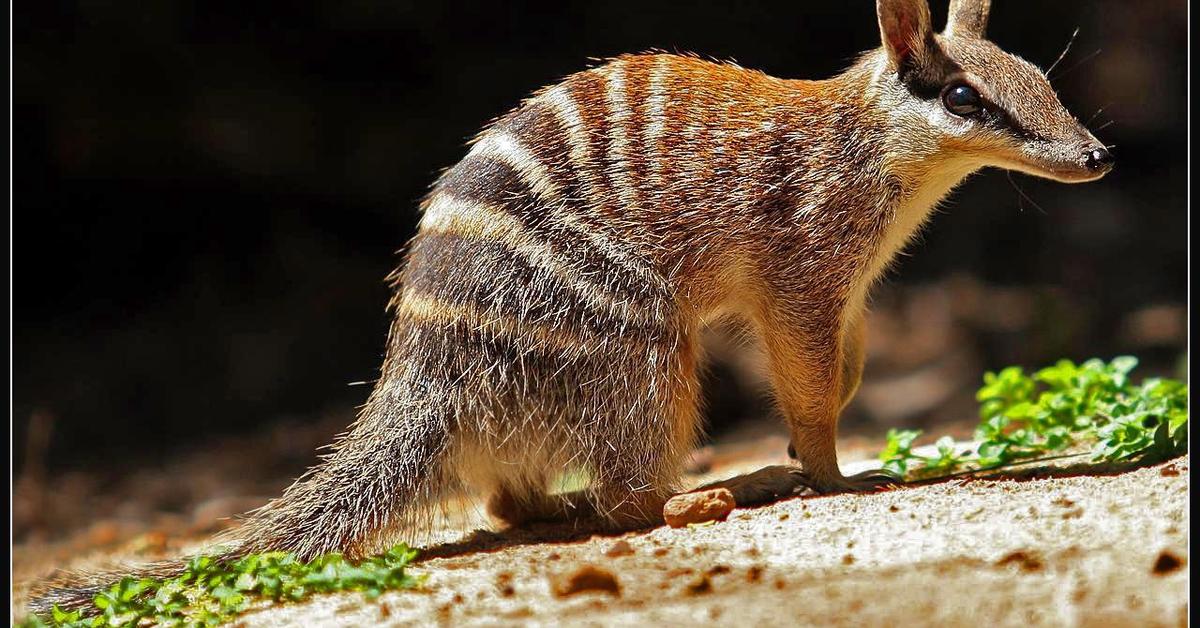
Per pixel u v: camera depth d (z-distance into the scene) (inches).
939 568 280.5
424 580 320.5
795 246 391.9
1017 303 982.4
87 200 909.8
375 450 372.8
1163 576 257.6
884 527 322.7
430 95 978.7
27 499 688.4
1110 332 920.9
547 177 384.2
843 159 392.2
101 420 815.7
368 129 957.2
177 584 343.6
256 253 943.7
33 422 759.1
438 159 961.5
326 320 911.7
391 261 959.0
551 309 376.5
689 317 394.0
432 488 374.3
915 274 1051.3
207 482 724.7
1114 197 1127.0
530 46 999.0
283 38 935.0
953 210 1099.3
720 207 389.4
